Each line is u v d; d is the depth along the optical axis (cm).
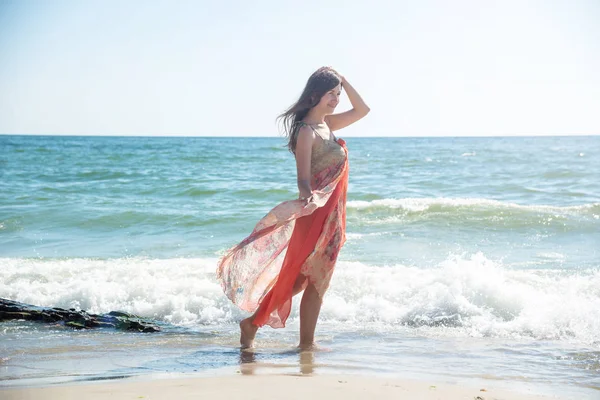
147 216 1231
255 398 288
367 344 458
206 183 1950
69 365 385
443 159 3497
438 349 439
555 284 629
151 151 4672
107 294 638
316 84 424
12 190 1783
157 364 387
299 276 431
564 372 371
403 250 888
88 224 1177
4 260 846
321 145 422
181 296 621
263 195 1642
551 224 1070
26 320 534
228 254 422
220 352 430
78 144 7019
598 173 2123
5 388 316
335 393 301
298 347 445
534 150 5041
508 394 312
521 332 496
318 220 417
